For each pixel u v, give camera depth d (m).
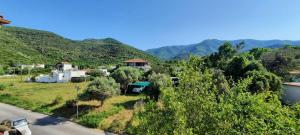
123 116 33.91
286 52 63.00
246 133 8.60
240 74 38.66
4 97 49.06
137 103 35.03
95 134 29.66
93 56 199.88
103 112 35.62
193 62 10.89
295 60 59.31
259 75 32.84
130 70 48.97
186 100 9.67
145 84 48.97
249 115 8.89
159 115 9.72
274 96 9.84
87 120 33.59
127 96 45.53
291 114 9.48
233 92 9.89
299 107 9.59
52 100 44.56
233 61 40.78
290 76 54.75
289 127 8.61
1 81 73.12
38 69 106.94
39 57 168.88
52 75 70.62
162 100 10.02
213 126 9.03
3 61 132.75
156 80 37.09
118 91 38.81
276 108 9.11
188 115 9.50
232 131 8.66
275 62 59.34
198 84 9.93
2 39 180.25
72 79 68.69
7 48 163.75
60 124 33.41
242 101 9.23
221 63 52.47
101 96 36.88
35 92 52.22
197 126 9.18
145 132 9.80
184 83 10.02
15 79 80.19
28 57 159.75
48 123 33.81
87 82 67.12
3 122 26.08
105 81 38.47
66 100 43.38
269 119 8.92
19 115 37.69
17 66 113.19
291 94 35.94
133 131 10.92
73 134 29.53
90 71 81.12
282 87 34.00
